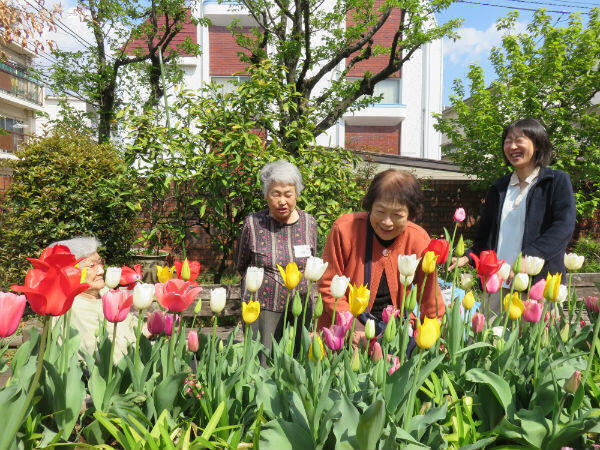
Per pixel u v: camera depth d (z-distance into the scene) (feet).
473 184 32.19
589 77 29.27
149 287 4.13
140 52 34.35
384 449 3.26
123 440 3.57
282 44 27.81
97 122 35.63
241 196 16.79
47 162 19.38
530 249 7.71
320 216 16.05
